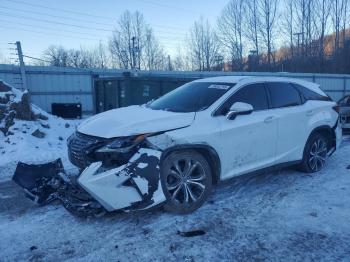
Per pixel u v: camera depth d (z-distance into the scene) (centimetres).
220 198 484
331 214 427
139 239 369
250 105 465
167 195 405
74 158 432
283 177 584
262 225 399
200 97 495
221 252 342
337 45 4984
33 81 2162
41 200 454
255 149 498
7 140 852
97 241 367
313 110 593
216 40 5375
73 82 2298
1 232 391
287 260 327
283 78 586
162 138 403
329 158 722
